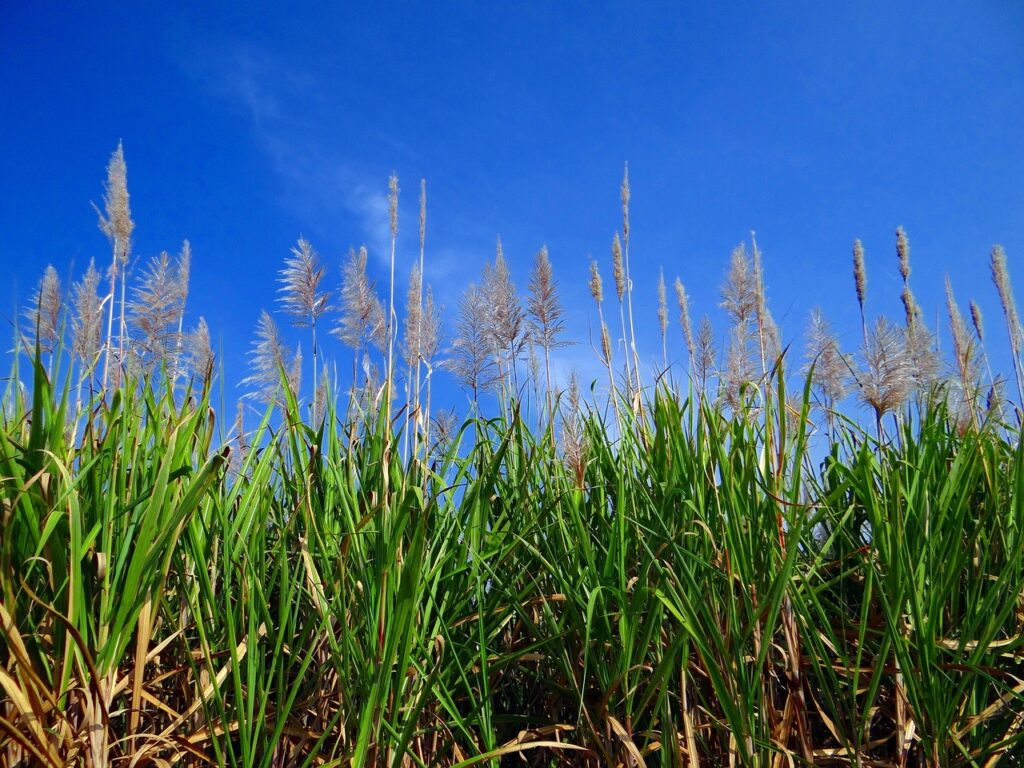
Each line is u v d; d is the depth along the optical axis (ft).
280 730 7.16
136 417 7.97
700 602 7.54
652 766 8.40
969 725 7.47
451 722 7.98
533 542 9.07
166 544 6.91
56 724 6.49
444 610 8.37
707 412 8.70
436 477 8.59
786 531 8.46
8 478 6.53
